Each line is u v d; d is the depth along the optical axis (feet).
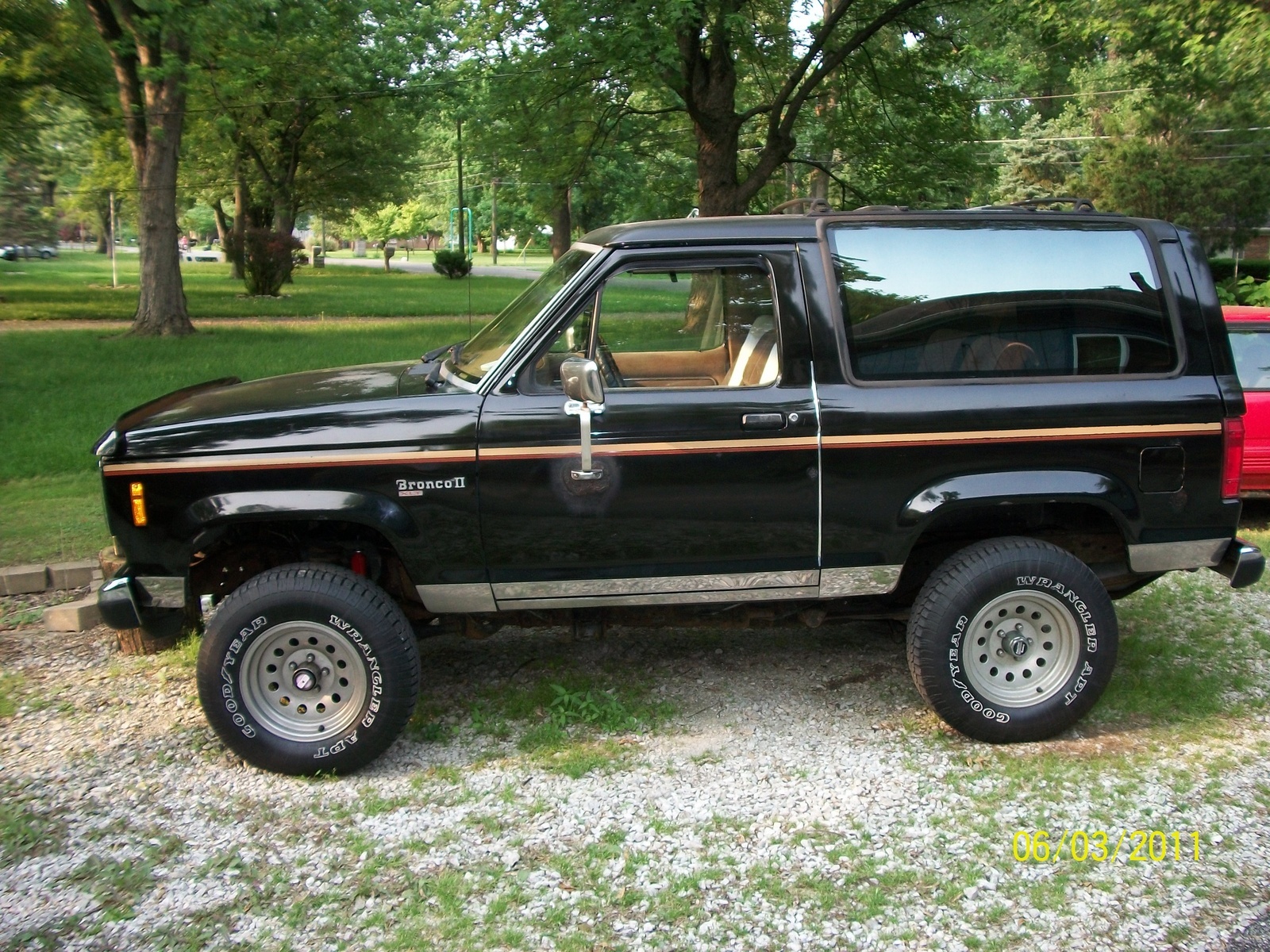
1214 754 14.11
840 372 13.56
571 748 14.37
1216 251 103.24
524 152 66.80
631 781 13.50
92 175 110.83
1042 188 125.80
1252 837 12.10
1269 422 24.77
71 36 53.62
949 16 62.44
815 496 13.55
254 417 13.41
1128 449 13.78
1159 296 14.11
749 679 16.69
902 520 13.66
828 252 13.73
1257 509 27.14
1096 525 14.83
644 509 13.42
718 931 10.46
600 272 13.64
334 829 12.39
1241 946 10.18
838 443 13.43
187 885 11.28
